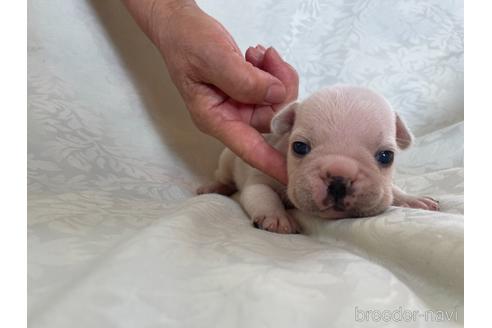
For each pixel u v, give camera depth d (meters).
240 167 0.33
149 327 0.13
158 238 0.16
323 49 0.41
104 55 0.35
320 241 0.21
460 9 0.41
